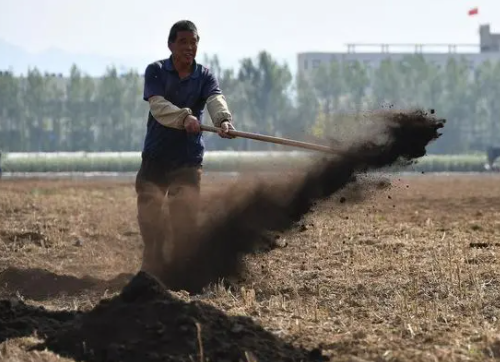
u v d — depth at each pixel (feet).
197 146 55.52
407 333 41.55
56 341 37.47
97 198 138.72
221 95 55.62
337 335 41.11
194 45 54.80
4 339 39.45
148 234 55.93
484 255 63.72
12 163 373.20
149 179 55.67
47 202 122.72
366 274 57.36
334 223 85.15
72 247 73.00
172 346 35.99
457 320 44.14
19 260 65.98
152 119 55.36
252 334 37.81
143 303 37.83
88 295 52.80
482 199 137.59
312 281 54.95
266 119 638.12
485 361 37.04
